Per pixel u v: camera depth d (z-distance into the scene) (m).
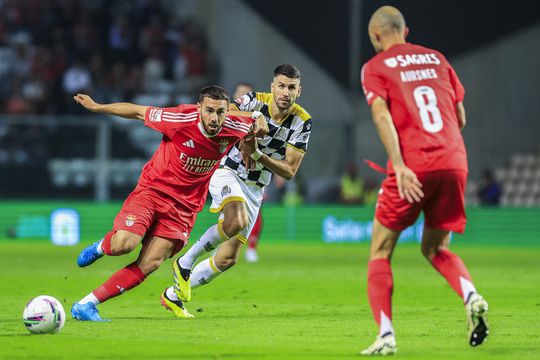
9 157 65.69
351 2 77.31
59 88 78.12
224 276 40.25
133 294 31.86
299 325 23.53
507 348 19.48
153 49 81.88
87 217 66.06
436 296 31.97
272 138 26.31
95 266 45.69
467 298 18.39
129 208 23.55
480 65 78.19
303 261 50.44
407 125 18.67
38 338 20.39
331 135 70.06
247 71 80.31
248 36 80.31
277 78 25.47
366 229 69.62
